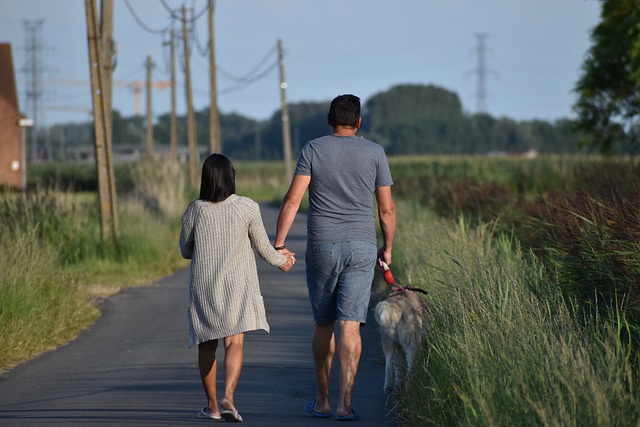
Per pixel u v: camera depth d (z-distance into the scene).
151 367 26.73
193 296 19.75
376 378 25.12
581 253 22.97
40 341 30.33
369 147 20.14
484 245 32.91
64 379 25.25
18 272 31.91
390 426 19.69
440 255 30.20
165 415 20.55
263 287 45.31
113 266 51.97
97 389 23.78
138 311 38.34
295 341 30.64
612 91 83.81
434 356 20.31
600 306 21.14
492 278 22.97
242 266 19.80
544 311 20.14
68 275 37.47
